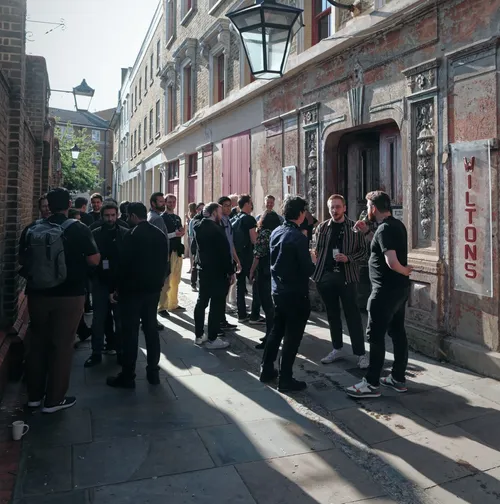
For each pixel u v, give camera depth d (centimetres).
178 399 458
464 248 533
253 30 547
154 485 315
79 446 364
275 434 388
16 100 527
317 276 561
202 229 613
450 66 549
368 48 682
